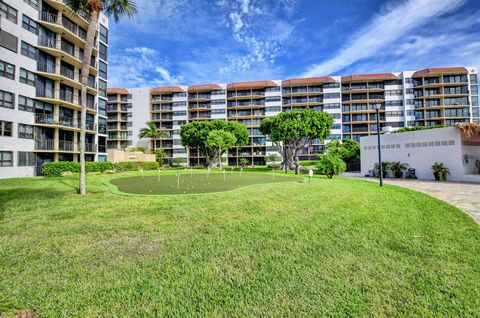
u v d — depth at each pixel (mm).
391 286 2744
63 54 23641
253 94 54938
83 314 2320
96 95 29516
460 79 46500
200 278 2945
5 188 11422
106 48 32781
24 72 21219
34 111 22125
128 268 3189
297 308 2389
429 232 4590
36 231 4680
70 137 26453
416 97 48188
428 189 11320
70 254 3623
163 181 15398
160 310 2367
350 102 50406
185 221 5371
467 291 2627
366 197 8469
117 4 11109
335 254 3604
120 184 13422
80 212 6211
